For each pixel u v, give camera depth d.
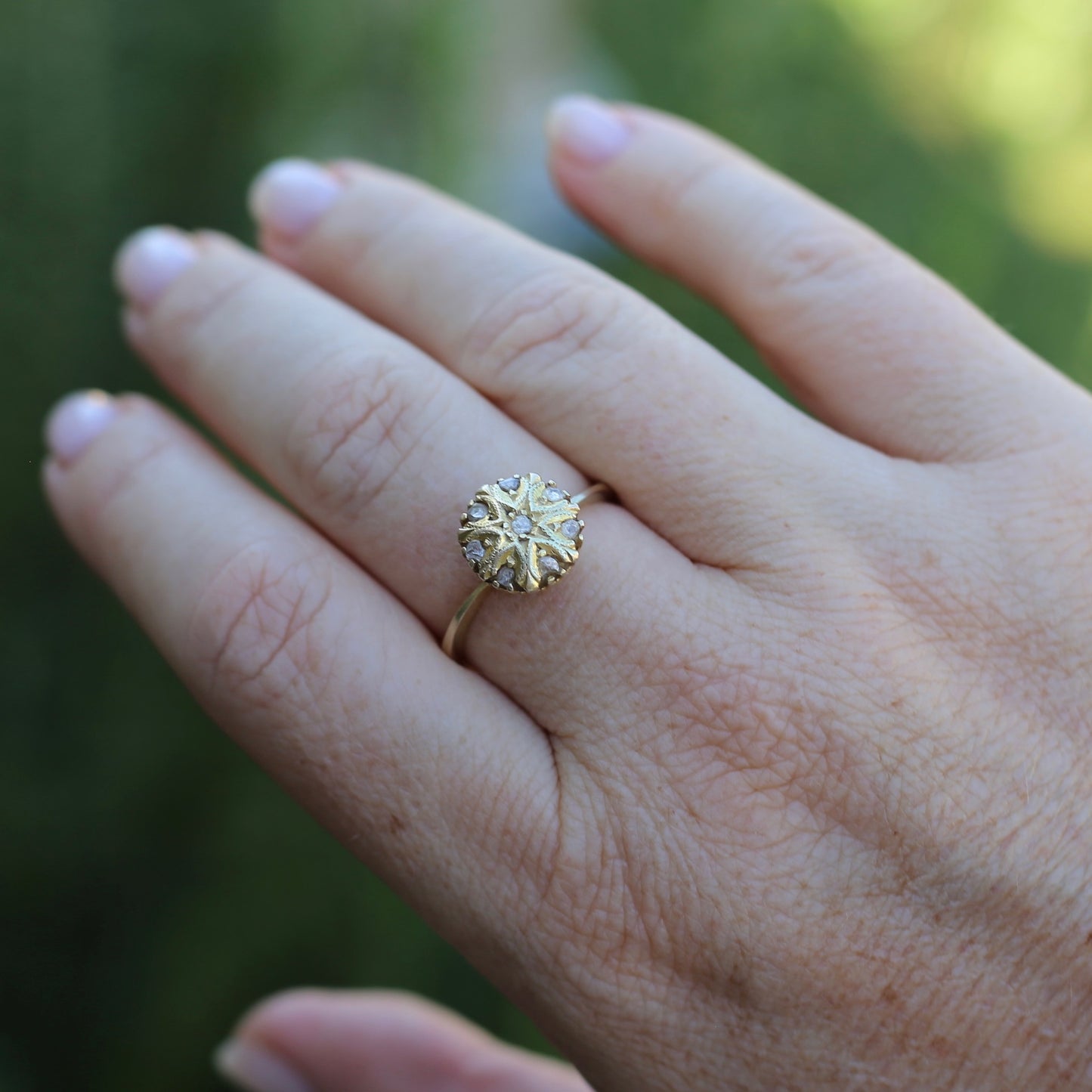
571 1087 0.16
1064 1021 0.11
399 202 0.14
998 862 0.12
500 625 0.12
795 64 0.32
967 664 0.12
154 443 0.13
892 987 0.12
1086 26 0.39
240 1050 0.17
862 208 0.32
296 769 0.12
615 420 0.13
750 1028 0.12
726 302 0.14
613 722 0.12
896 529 0.12
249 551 0.12
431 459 0.13
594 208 0.15
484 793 0.12
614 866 0.12
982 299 0.33
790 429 0.13
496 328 0.13
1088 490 0.13
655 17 0.35
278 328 0.13
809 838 0.12
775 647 0.12
